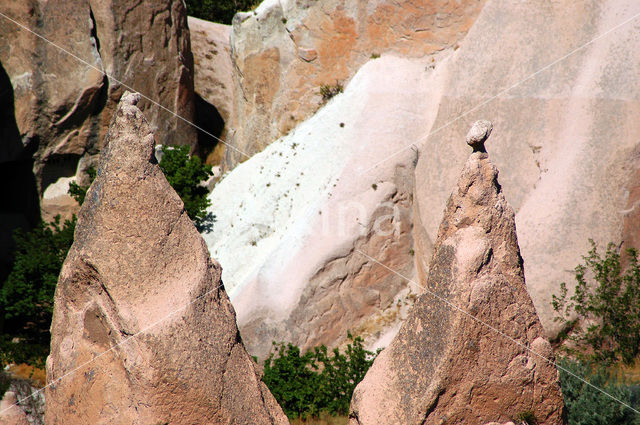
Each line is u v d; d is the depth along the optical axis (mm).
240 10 91562
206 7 91312
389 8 58969
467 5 57188
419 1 57969
